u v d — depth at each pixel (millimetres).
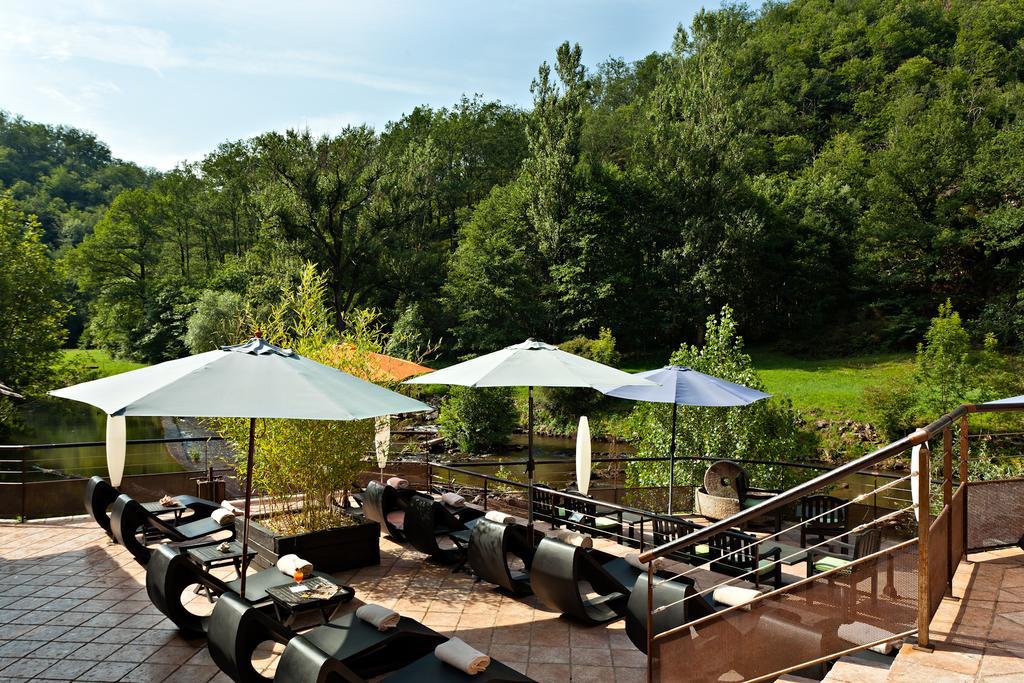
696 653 3906
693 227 40719
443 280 45844
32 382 24281
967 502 5074
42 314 24406
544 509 8531
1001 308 34906
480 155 61812
